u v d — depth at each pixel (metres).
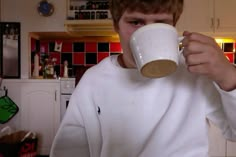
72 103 0.75
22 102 2.89
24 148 2.55
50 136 2.88
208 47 0.48
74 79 2.84
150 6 0.53
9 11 2.91
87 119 0.73
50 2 2.89
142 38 0.52
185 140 0.62
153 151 0.63
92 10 2.90
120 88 0.69
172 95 0.66
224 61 0.49
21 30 2.93
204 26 2.81
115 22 0.63
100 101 0.71
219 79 0.50
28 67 2.97
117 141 0.68
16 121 2.91
